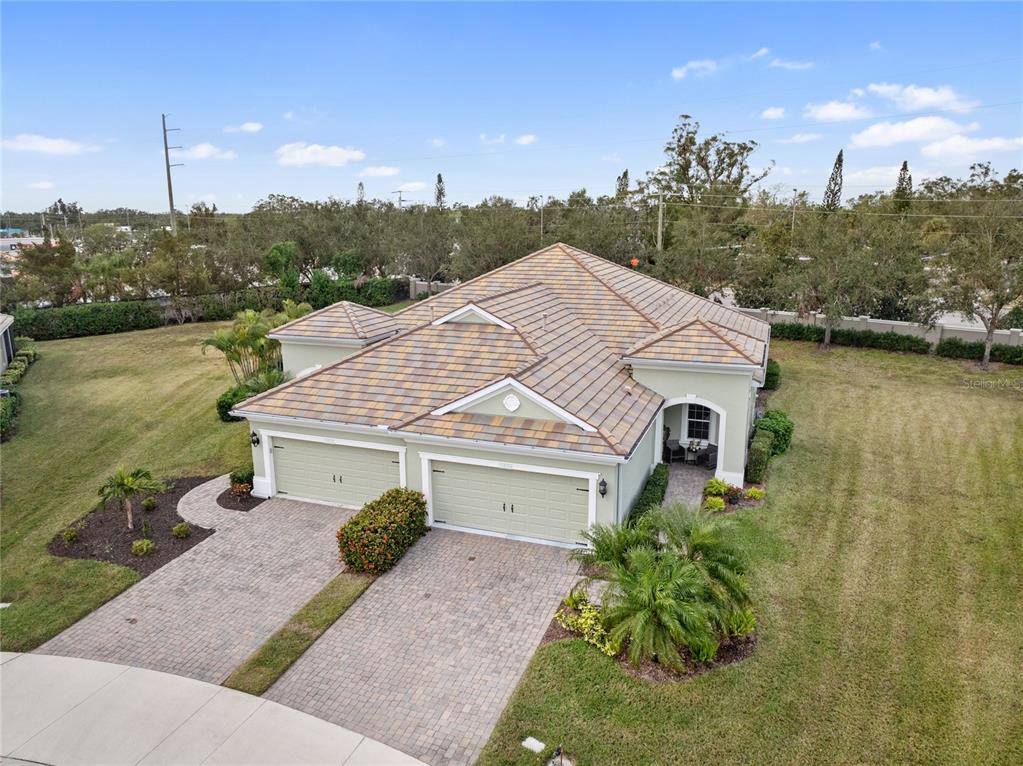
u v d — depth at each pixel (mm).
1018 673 12133
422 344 21328
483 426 17125
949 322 42188
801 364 34469
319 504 19562
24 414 27875
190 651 13164
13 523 18750
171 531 18000
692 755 10406
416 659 12789
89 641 13547
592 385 19109
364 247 57000
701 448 21891
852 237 36969
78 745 10727
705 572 12328
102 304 44250
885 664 12406
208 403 29031
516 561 16250
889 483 20328
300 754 10477
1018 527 17484
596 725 11023
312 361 25234
